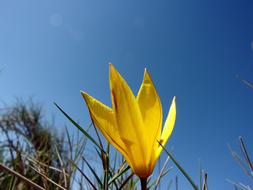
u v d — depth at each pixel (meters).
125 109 0.09
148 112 0.09
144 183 0.09
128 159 0.09
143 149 0.09
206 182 0.10
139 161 0.09
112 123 0.09
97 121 0.09
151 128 0.09
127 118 0.09
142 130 0.09
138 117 0.09
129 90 0.09
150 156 0.09
